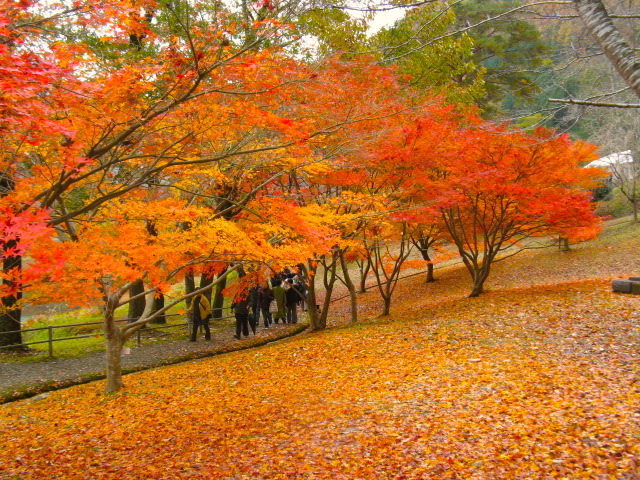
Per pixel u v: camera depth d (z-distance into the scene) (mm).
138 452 6059
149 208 7160
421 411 6359
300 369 9398
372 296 22812
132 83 5180
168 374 10289
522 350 8500
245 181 9773
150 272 7414
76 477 5418
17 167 6082
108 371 9219
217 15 5340
